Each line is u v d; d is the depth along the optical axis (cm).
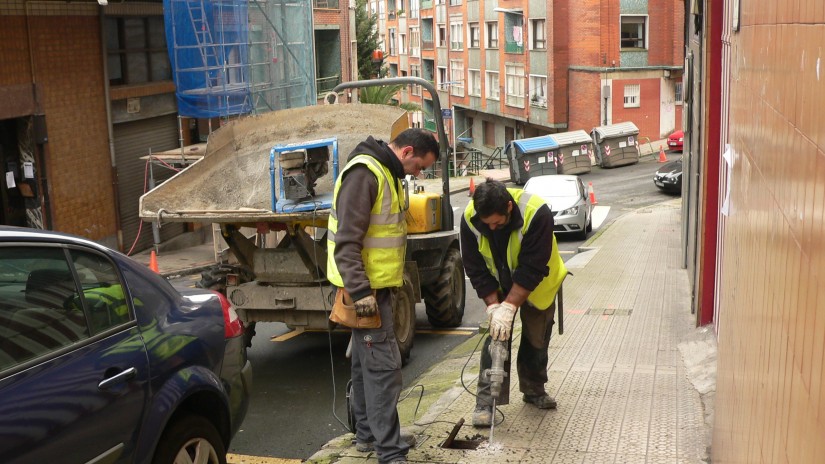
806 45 171
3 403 310
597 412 567
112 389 359
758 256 258
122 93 1770
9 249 340
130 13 1805
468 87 5850
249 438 651
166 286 434
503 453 495
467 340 980
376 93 4144
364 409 507
